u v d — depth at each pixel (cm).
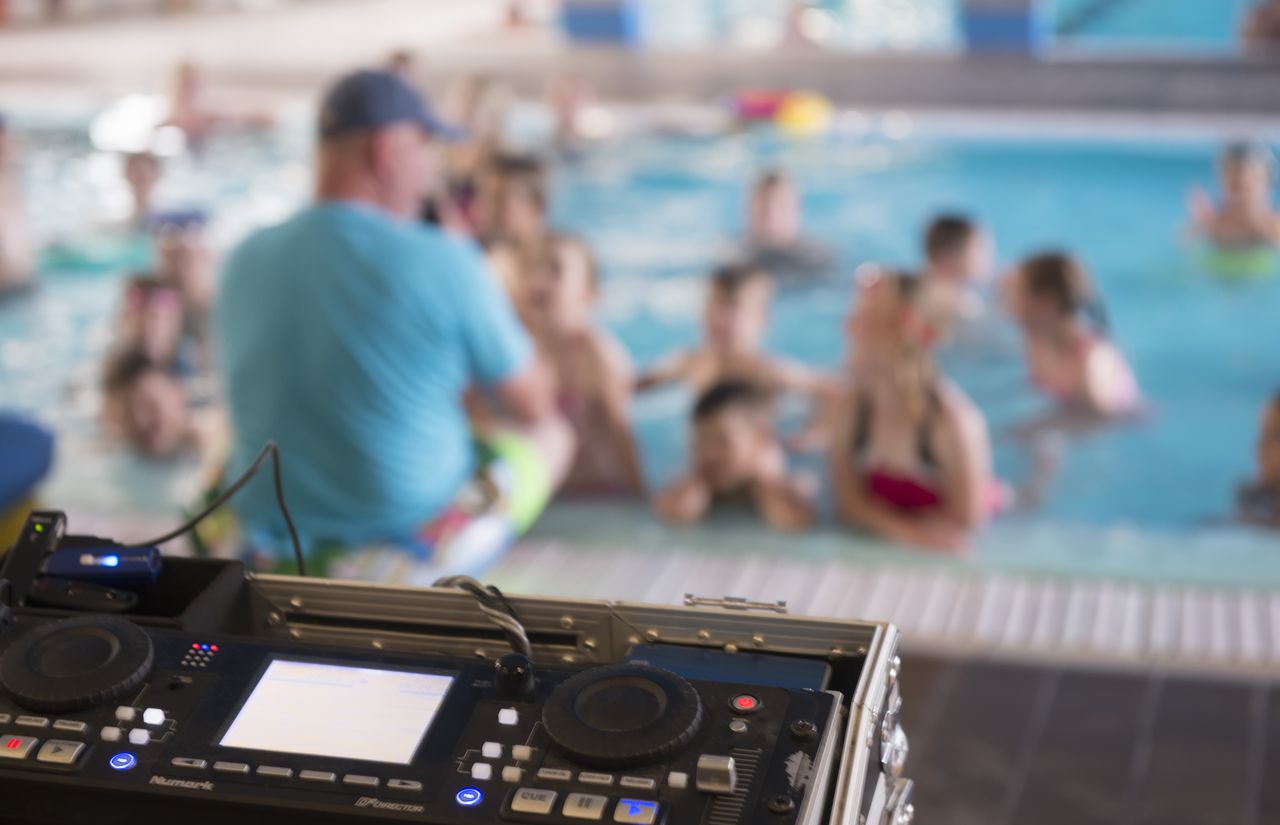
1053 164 686
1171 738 315
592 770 101
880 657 116
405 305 297
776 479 443
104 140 757
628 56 792
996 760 309
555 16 863
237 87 825
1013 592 387
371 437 297
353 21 884
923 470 432
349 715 109
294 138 755
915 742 316
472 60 809
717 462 445
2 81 848
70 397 500
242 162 723
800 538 422
